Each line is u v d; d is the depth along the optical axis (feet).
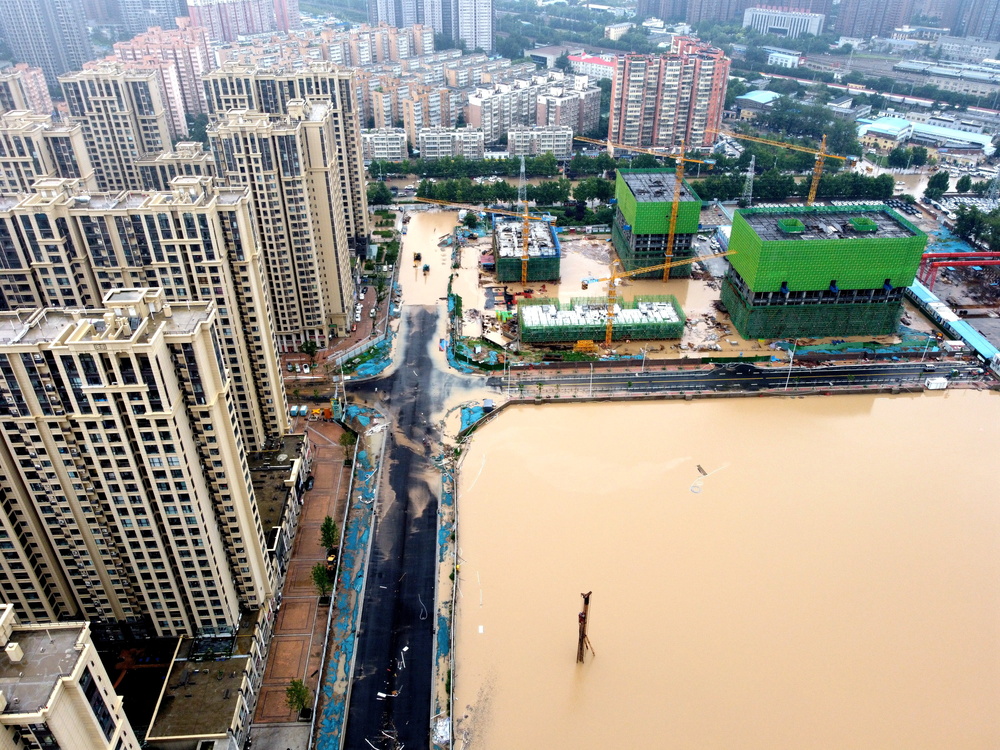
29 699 351.25
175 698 556.51
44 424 502.38
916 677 614.75
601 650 633.61
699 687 604.90
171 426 497.46
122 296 520.42
